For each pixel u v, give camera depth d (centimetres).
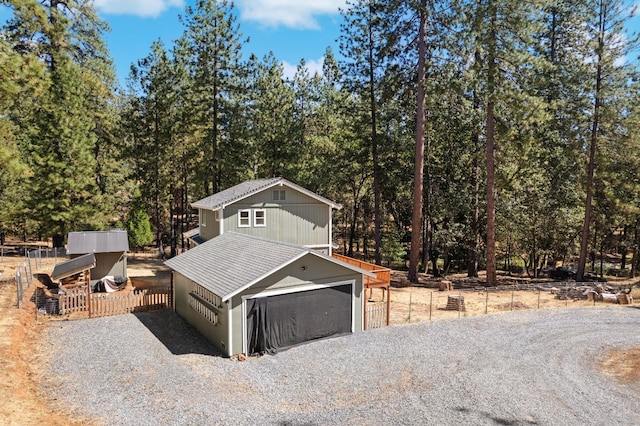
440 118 2841
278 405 993
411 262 2559
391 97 2623
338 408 973
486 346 1397
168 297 1866
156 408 940
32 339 1362
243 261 1540
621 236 3328
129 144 3572
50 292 1962
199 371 1179
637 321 1683
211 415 916
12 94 1371
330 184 3419
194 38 3086
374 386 1101
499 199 2778
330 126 4053
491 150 2375
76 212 2706
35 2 1510
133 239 3697
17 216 3092
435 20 2314
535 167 2744
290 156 3322
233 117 3216
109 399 978
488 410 970
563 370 1206
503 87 2188
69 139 2642
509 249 3375
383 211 3856
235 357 1302
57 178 2623
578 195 2798
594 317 1741
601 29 2388
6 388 945
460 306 1855
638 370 1211
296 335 1423
